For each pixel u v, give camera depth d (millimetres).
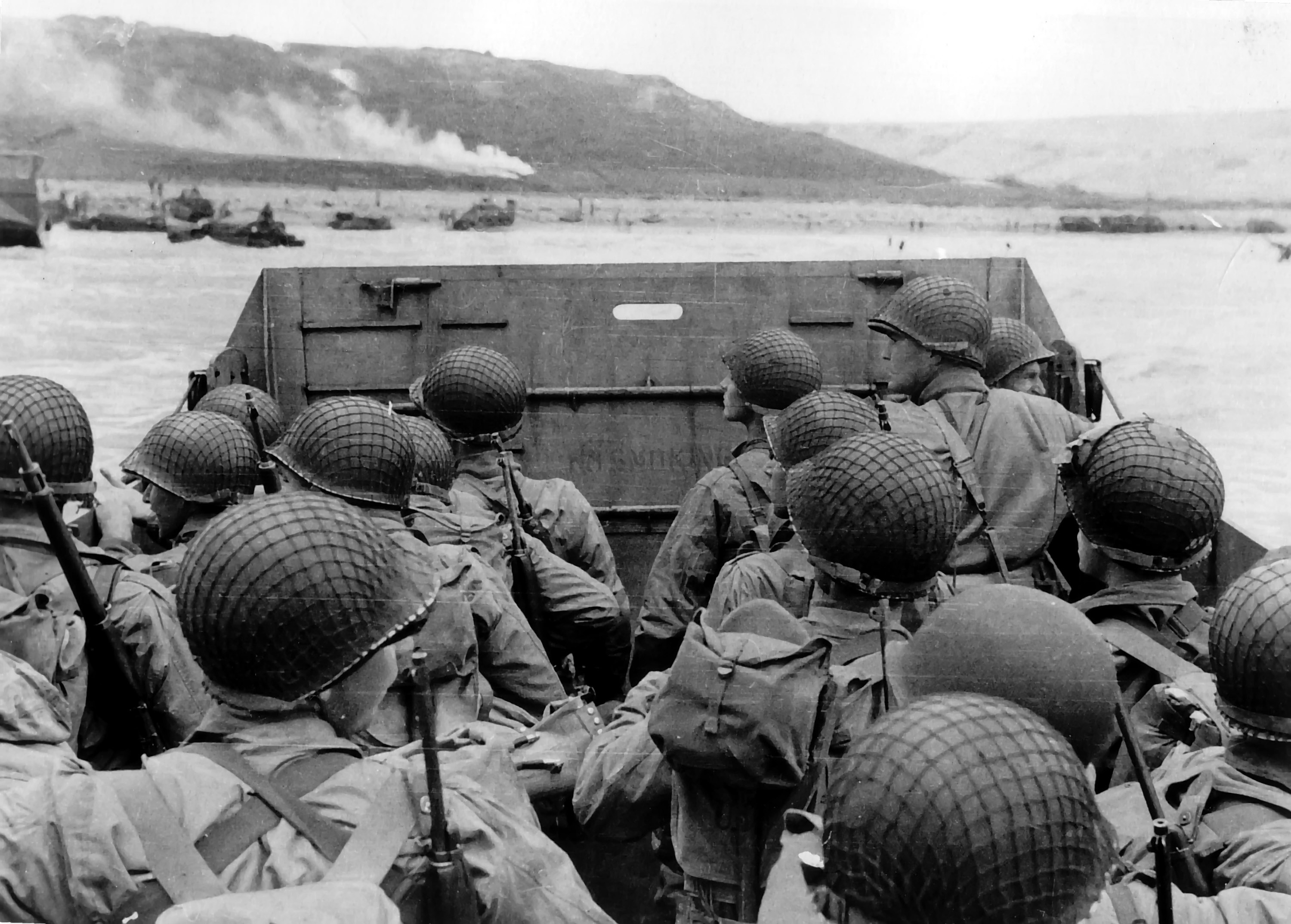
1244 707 2340
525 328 5852
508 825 2221
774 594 3488
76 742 3057
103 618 3064
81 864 1928
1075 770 1608
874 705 2650
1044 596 2270
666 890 3064
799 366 4727
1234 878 2201
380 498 3633
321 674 2080
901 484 2811
